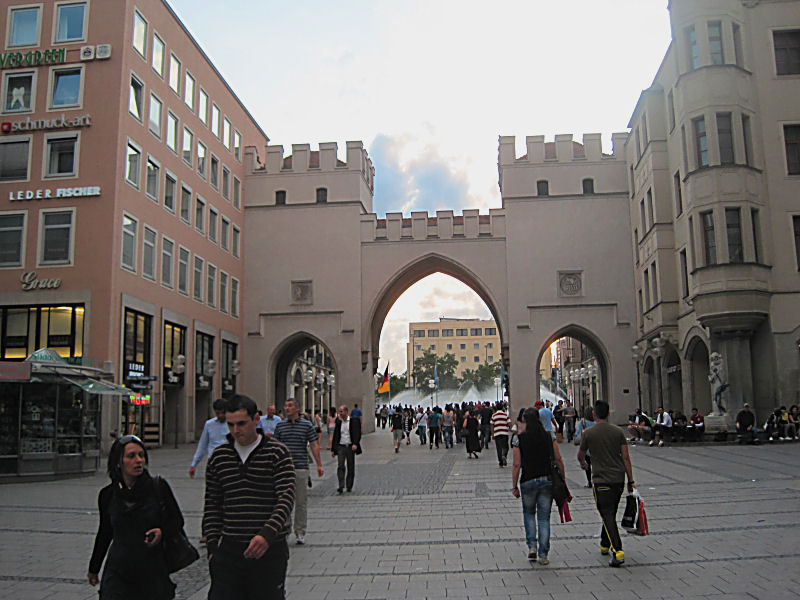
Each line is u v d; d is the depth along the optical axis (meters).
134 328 29.64
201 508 13.15
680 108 29.34
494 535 9.98
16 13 29.89
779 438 24.78
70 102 29.05
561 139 41.28
